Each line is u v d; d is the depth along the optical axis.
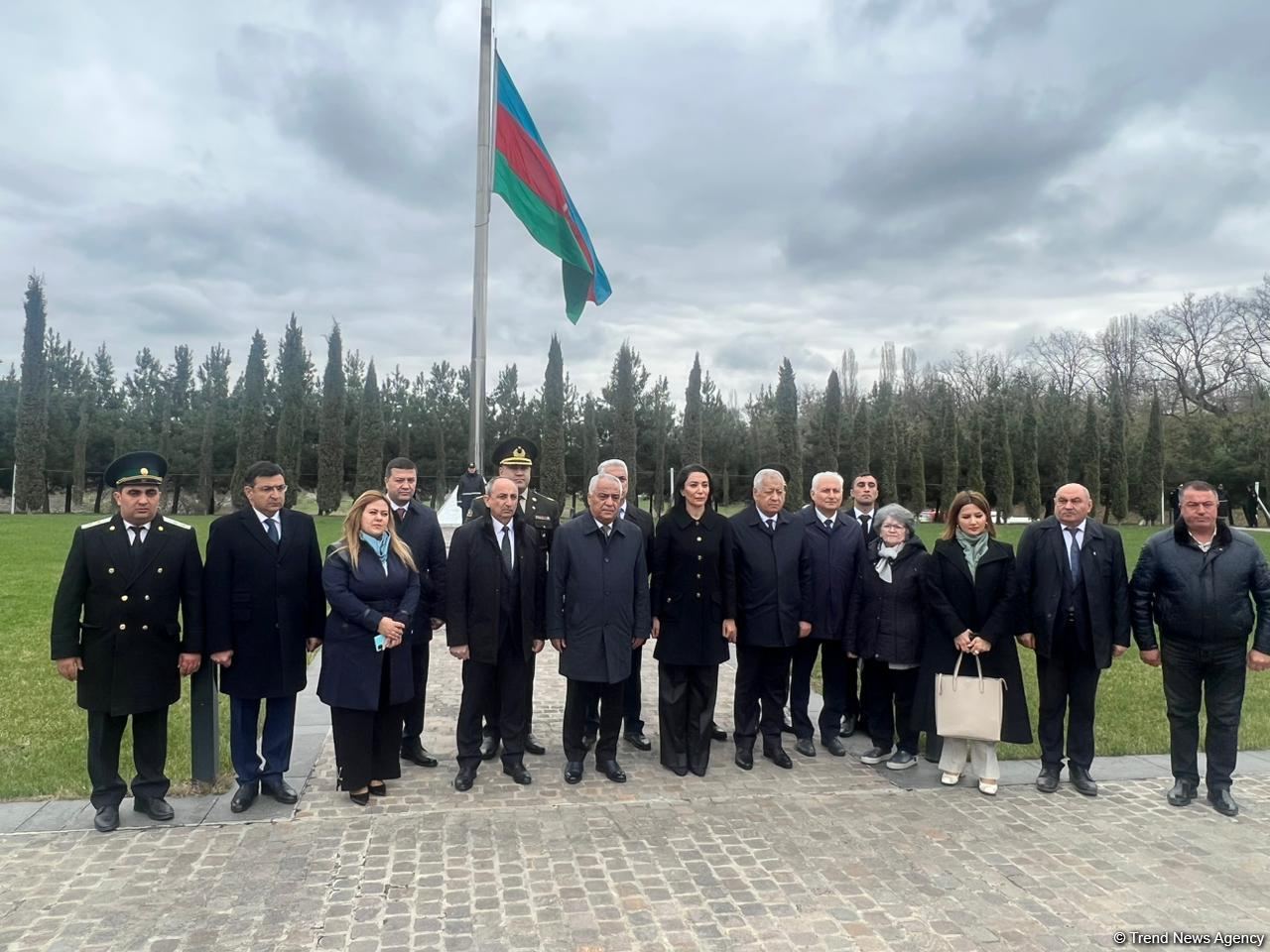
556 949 3.35
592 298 10.92
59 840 4.36
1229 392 48.56
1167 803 5.15
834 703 6.25
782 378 42.81
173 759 5.69
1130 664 9.41
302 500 45.94
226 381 50.44
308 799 5.00
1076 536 5.43
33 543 20.17
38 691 7.23
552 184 10.23
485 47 9.38
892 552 5.83
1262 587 5.05
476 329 9.32
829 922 3.59
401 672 5.01
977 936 3.49
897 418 45.81
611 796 5.15
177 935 3.41
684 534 5.68
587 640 5.37
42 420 37.56
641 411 46.50
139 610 4.50
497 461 6.46
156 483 4.62
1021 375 57.09
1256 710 7.52
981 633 5.39
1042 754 5.46
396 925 3.51
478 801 5.03
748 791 5.29
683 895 3.82
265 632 4.80
